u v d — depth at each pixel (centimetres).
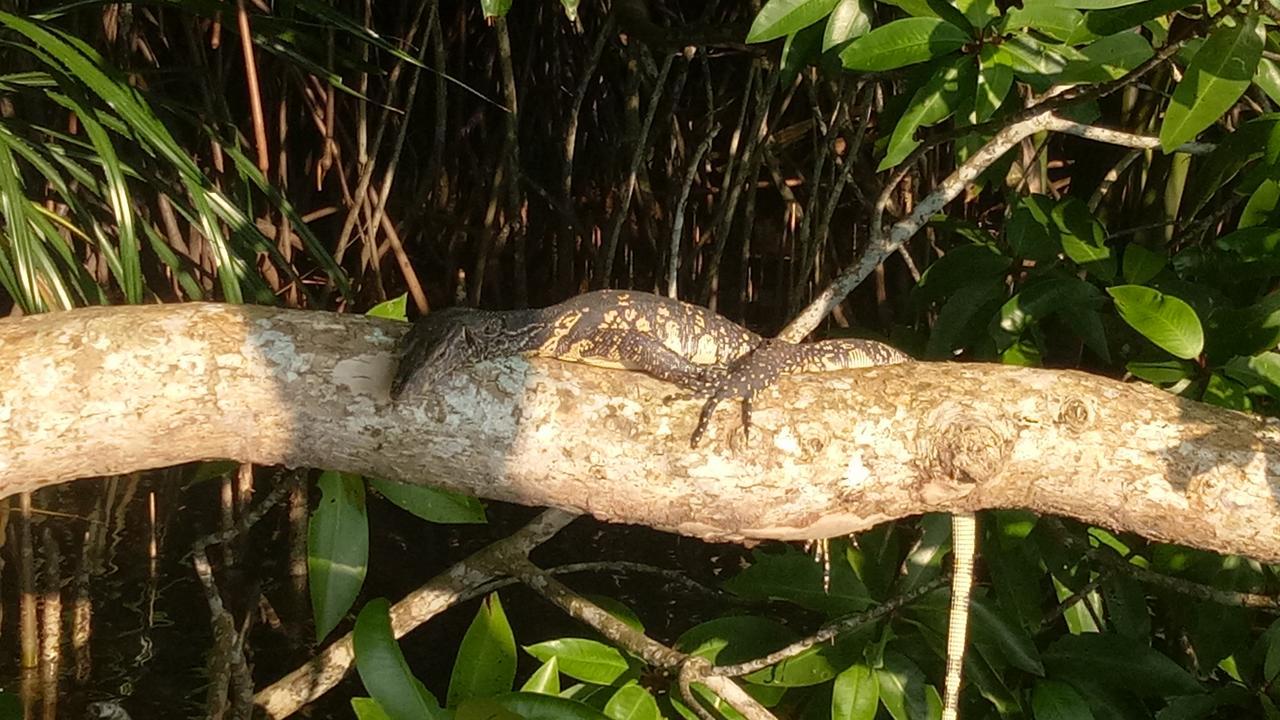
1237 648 493
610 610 467
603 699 439
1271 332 397
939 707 449
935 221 548
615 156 902
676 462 339
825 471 343
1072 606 525
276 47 514
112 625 639
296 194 922
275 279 845
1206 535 345
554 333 410
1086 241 486
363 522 422
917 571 490
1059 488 349
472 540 769
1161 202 665
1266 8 376
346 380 336
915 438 344
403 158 948
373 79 905
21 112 649
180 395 328
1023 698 485
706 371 398
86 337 327
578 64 916
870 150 733
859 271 486
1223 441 344
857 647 459
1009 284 603
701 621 679
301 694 496
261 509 466
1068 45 399
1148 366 428
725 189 764
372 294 832
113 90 396
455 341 347
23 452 321
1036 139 639
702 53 796
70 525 713
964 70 397
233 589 685
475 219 948
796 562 482
